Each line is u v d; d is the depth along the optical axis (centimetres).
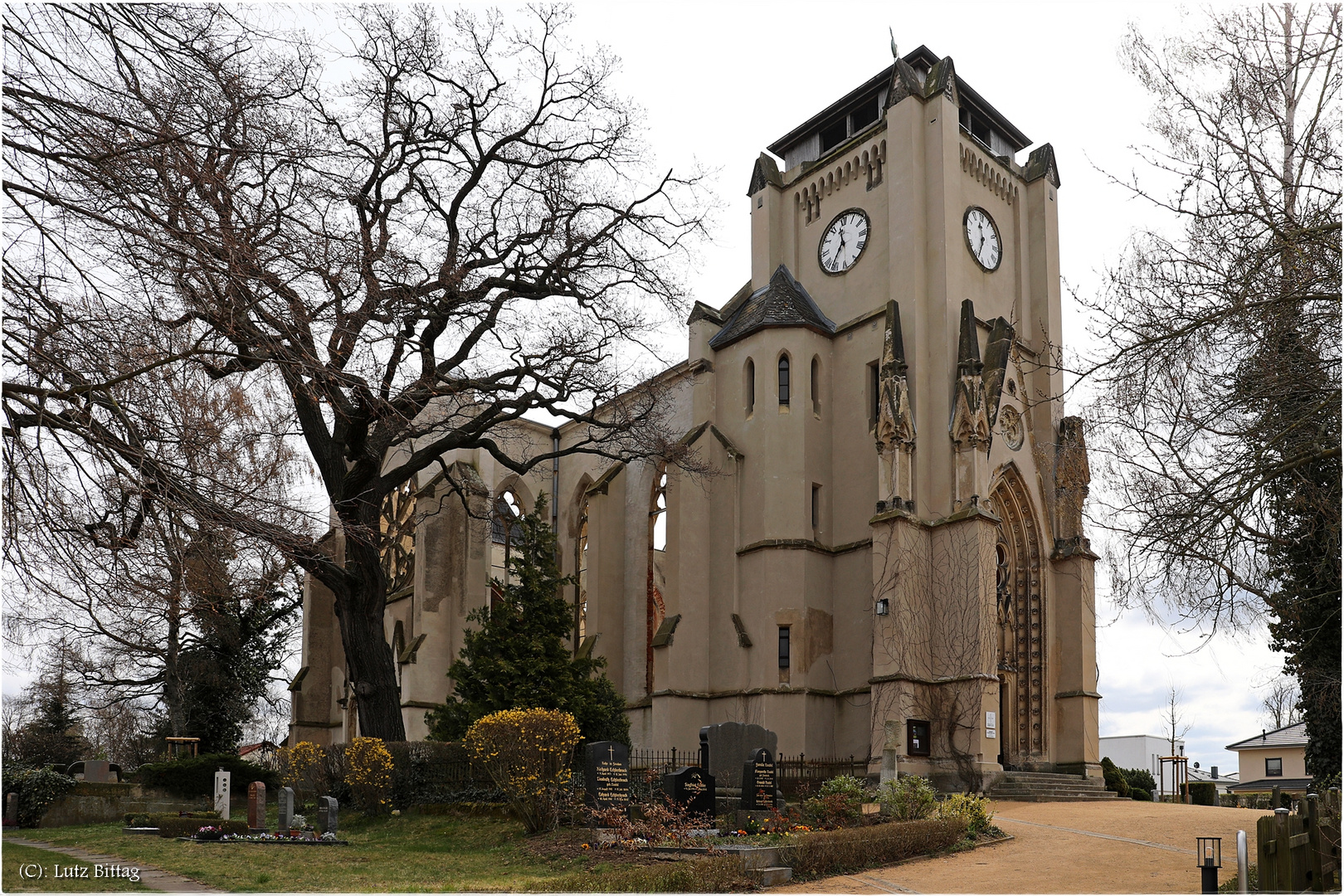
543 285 3294
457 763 2845
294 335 1476
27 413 1305
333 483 3036
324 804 2541
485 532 4659
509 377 3347
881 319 4038
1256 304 1551
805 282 4447
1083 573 3994
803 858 1941
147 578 1389
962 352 3784
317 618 5134
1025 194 4456
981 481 3641
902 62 4119
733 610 4000
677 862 1811
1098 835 2430
